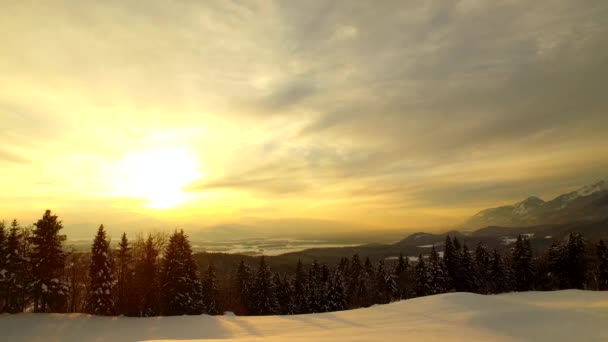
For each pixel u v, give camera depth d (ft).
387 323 83.35
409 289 240.73
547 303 86.84
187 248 154.61
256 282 194.70
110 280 136.05
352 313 104.58
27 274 131.64
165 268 148.05
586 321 64.85
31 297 131.03
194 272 154.40
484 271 242.17
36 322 116.67
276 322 102.89
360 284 248.32
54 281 132.87
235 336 87.56
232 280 234.17
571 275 200.34
